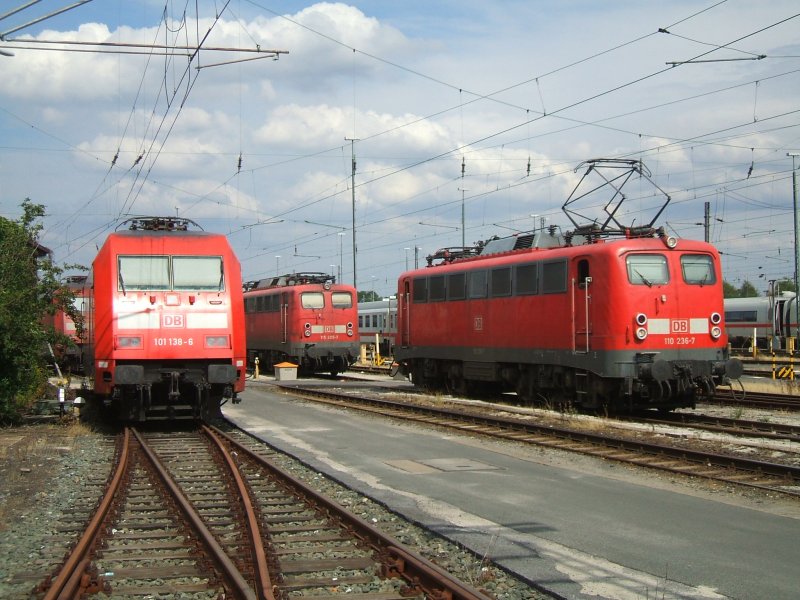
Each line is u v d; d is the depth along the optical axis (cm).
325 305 3834
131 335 1680
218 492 1113
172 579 727
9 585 703
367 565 755
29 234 1944
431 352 2662
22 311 1820
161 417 1823
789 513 978
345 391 2820
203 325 1719
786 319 5656
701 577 722
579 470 1277
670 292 1897
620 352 1861
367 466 1316
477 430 1706
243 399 2506
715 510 986
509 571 742
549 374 2123
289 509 998
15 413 1900
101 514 923
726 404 2291
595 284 1922
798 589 688
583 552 802
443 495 1079
